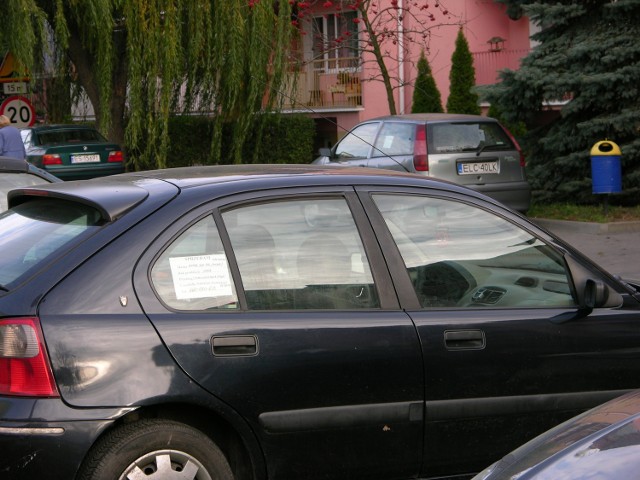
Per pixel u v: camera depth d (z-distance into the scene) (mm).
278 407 4438
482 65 28469
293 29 21250
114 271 4312
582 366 4984
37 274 4273
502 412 4836
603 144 16031
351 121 30172
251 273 4570
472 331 4801
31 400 4051
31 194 5031
